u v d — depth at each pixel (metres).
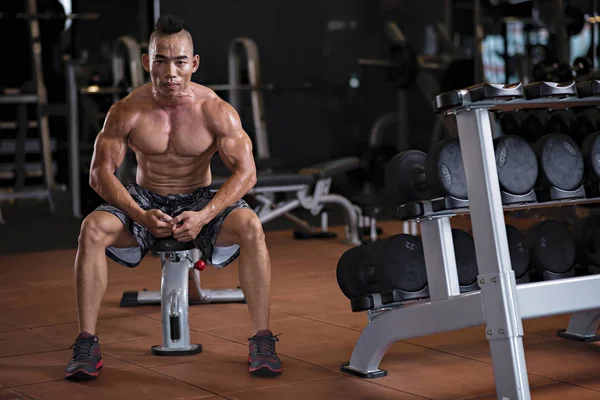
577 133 2.35
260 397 2.13
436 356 2.50
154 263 4.32
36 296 3.53
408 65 6.11
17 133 6.50
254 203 4.93
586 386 2.18
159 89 2.42
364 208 5.04
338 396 2.13
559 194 2.12
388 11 7.15
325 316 3.05
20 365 2.46
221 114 2.49
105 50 6.86
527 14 6.15
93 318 2.39
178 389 2.21
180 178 2.56
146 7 6.89
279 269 4.05
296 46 7.18
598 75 4.84
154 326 2.95
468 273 2.22
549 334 2.74
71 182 6.38
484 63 6.19
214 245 2.46
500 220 1.92
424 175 2.21
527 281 2.34
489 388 2.19
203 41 6.98
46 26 6.86
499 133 5.08
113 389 2.22
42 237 5.41
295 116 7.15
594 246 2.42
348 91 7.23
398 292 2.19
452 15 6.86
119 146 2.47
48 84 6.91
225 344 2.68
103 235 2.37
